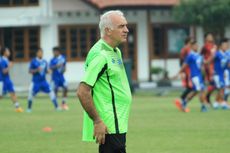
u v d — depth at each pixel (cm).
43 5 8575
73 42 8644
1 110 5047
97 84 1789
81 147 2998
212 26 8256
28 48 8638
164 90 7294
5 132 3584
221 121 3969
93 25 8631
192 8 8150
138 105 5291
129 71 6812
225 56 4862
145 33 8744
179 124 3828
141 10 8612
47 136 3397
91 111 1762
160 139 3206
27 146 3055
